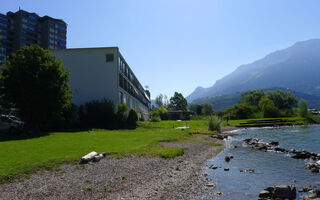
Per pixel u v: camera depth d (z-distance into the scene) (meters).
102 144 14.89
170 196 7.26
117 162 10.77
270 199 7.02
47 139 17.28
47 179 8.10
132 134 21.88
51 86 21.92
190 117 80.19
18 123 20.33
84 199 6.78
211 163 12.35
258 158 13.61
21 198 6.62
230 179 9.19
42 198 6.71
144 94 71.69
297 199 7.00
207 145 18.70
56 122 27.66
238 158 13.71
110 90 34.78
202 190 7.87
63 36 104.19
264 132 32.25
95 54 35.69
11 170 8.32
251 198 7.16
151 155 12.66
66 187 7.55
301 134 27.59
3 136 18.72
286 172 10.22
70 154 11.23
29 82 21.28
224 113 78.81
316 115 63.59
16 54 22.83
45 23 98.12
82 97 34.81
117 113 31.12
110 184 8.06
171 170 10.42
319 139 22.09
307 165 11.01
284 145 18.77
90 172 9.13
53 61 23.83
